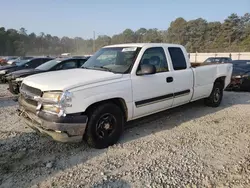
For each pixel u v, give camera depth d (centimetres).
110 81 382
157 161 342
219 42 7706
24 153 366
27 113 376
